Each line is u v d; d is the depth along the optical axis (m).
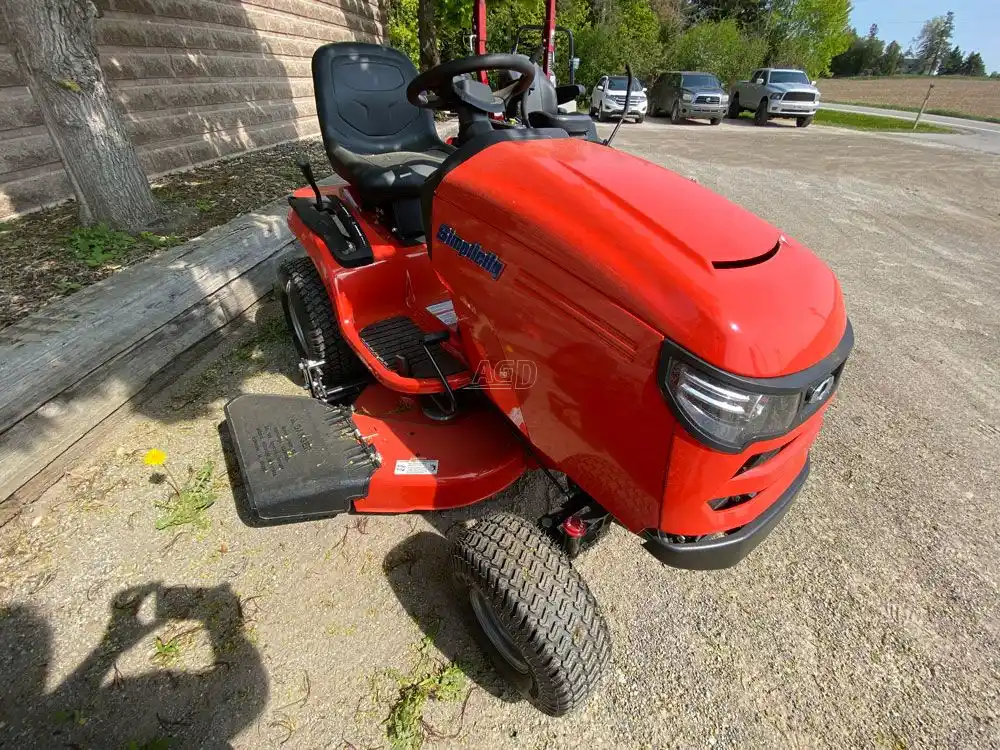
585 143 1.91
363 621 1.87
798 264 1.47
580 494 1.72
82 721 1.58
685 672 1.79
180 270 3.21
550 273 1.46
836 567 2.17
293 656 1.76
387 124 3.17
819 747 1.62
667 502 1.38
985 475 2.63
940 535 2.32
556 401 1.54
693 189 1.67
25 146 4.23
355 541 2.14
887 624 1.96
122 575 1.97
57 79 3.34
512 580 1.45
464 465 2.03
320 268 2.48
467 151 1.78
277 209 4.38
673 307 1.25
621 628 1.91
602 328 1.36
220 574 2.00
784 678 1.79
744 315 1.24
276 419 2.26
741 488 1.42
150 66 5.52
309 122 8.72
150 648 1.76
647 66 23.34
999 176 9.16
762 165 9.53
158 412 2.76
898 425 2.95
